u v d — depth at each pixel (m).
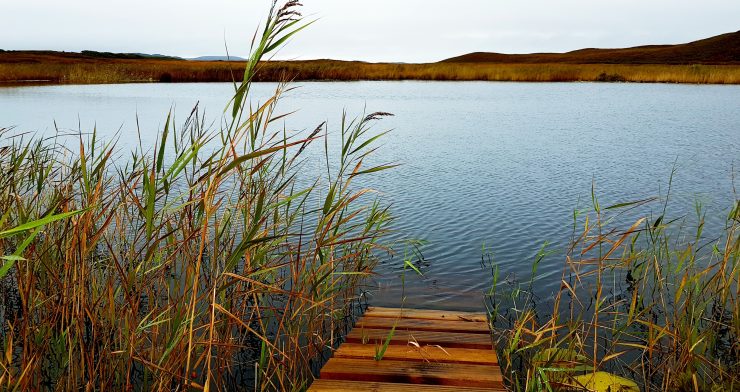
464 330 4.06
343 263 4.99
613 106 23.77
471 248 6.26
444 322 4.23
